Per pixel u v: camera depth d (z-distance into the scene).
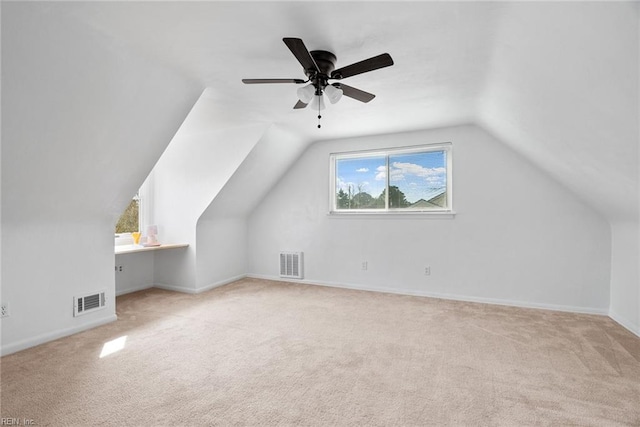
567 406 1.83
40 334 2.70
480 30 1.87
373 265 4.46
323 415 1.75
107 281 3.20
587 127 2.06
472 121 3.75
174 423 1.68
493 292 3.85
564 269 3.55
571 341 2.71
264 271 5.21
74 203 2.77
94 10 1.71
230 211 4.79
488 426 1.66
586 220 3.47
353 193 4.68
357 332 2.92
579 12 1.33
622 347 2.59
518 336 2.82
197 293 4.32
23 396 1.91
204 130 4.15
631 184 2.29
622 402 1.86
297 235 4.96
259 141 3.94
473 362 2.34
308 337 2.81
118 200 3.09
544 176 3.62
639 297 2.84
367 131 4.25
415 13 1.74
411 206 4.33
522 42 1.79
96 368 2.25
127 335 2.86
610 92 1.62
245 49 2.15
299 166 4.93
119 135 2.56
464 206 3.97
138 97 2.43
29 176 2.31
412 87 2.77
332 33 1.95
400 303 3.83
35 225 2.67
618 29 1.28
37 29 1.71
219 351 2.53
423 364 2.32
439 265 4.10
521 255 3.72
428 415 1.75
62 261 2.85
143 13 1.74
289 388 2.01
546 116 2.35
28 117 2.01
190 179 4.36
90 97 2.18
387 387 2.02
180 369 2.24
